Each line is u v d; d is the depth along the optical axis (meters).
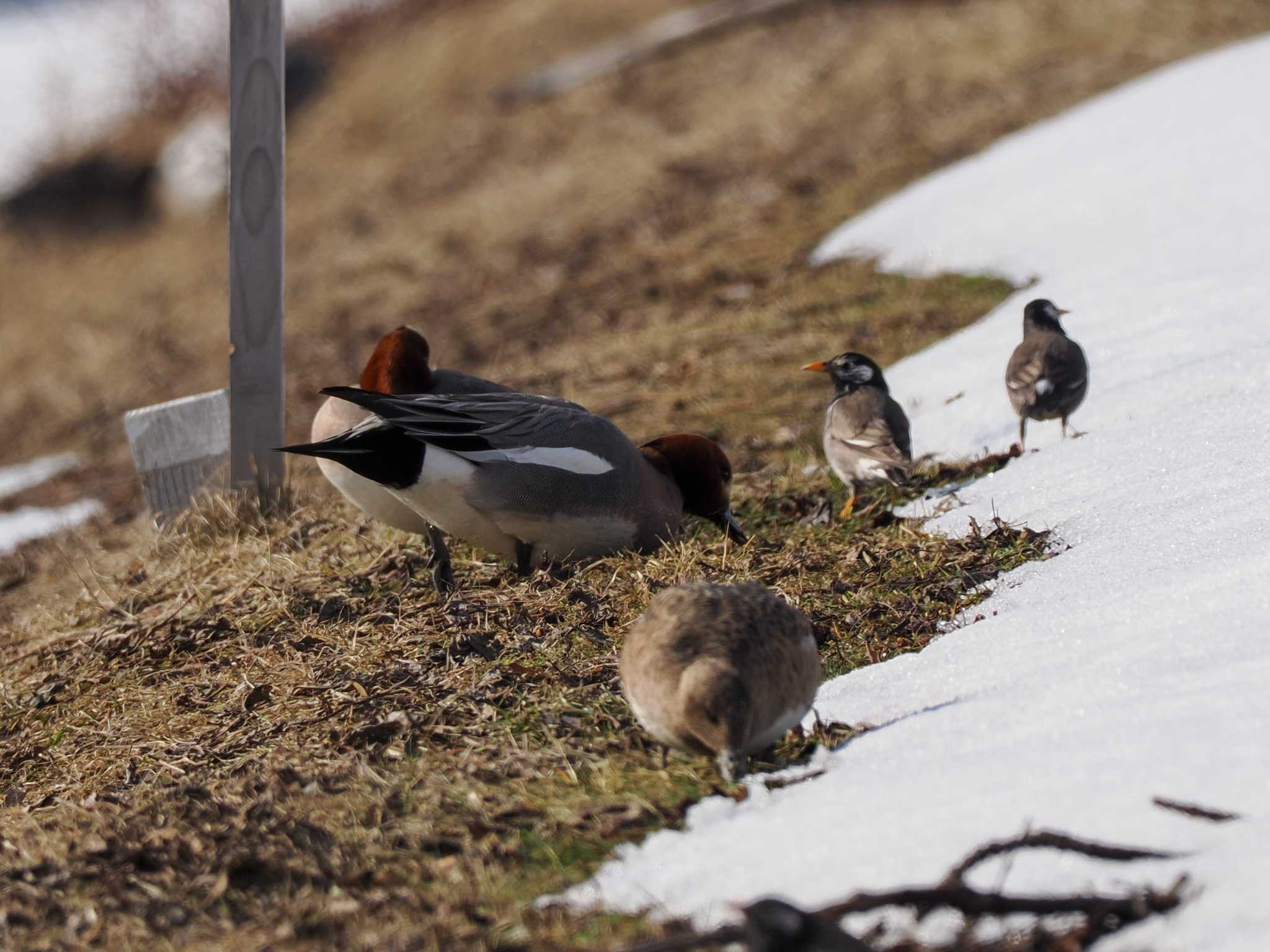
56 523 17.52
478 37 41.97
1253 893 5.00
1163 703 6.46
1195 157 19.30
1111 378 13.12
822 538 10.77
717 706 6.33
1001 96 26.92
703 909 5.64
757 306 19.88
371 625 9.82
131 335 29.16
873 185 23.89
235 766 7.81
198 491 13.61
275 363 13.47
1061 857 5.40
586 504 10.13
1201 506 9.23
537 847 6.46
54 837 7.15
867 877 5.56
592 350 19.52
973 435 12.91
